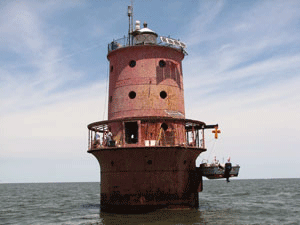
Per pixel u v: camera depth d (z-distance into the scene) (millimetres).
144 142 27078
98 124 28703
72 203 48125
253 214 31500
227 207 38031
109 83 31031
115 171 27000
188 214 26422
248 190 89438
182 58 31516
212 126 30625
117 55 30078
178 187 26750
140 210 26016
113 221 23859
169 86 29109
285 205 41594
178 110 29344
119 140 27844
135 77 28750
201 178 29359
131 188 26266
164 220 23859
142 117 27109
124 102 28703
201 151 28922
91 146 29594
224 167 28703
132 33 30500
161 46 29172
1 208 43219
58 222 27094
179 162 26938
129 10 31531
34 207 43469
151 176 26203
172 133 27594
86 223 24172
